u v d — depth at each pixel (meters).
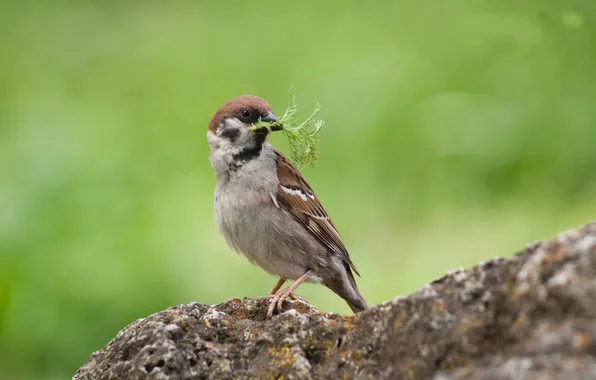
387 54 15.16
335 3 17.16
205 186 13.13
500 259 4.27
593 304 3.67
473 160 13.01
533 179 12.60
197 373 4.87
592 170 12.26
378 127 13.84
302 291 11.15
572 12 11.75
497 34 13.02
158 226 11.75
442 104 13.56
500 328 4.06
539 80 12.91
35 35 18.73
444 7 15.09
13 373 9.78
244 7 18.39
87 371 5.13
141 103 15.95
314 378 4.66
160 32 18.31
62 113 15.09
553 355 3.63
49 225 11.48
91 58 17.77
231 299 6.12
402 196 13.13
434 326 4.22
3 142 13.25
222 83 16.20
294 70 15.93
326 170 13.73
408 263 11.83
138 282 10.55
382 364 4.48
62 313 10.09
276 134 14.38
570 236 3.97
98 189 12.38
